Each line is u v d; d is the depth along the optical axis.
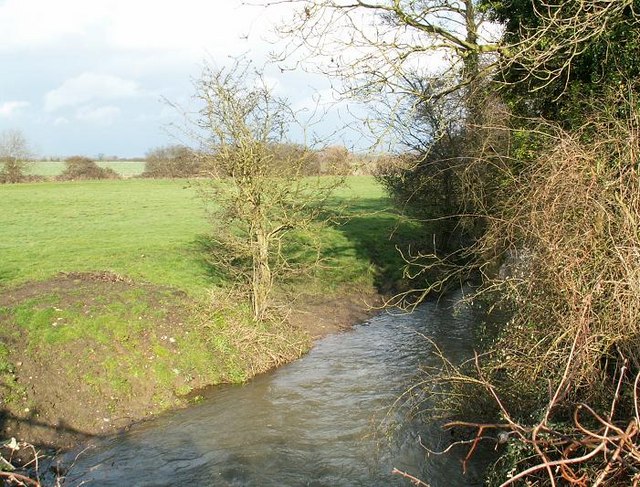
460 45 10.73
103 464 9.02
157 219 29.45
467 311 17.08
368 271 22.06
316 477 8.38
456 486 7.60
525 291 7.48
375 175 23.16
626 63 9.30
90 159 59.69
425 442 8.94
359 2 9.92
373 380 12.23
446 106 14.70
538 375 6.62
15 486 7.99
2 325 11.59
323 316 17.62
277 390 11.98
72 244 21.12
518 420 6.52
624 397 5.33
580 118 9.59
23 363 10.67
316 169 14.63
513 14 12.02
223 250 16.08
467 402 8.35
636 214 5.70
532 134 9.94
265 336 13.96
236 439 9.77
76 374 10.97
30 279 15.06
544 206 6.32
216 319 13.91
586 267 5.73
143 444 9.70
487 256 11.04
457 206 19.09
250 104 13.38
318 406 11.01
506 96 12.38
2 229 25.59
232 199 13.95
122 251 19.52
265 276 14.70
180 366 12.28
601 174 6.14
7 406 9.58
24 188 47.72
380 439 9.29
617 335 5.38
